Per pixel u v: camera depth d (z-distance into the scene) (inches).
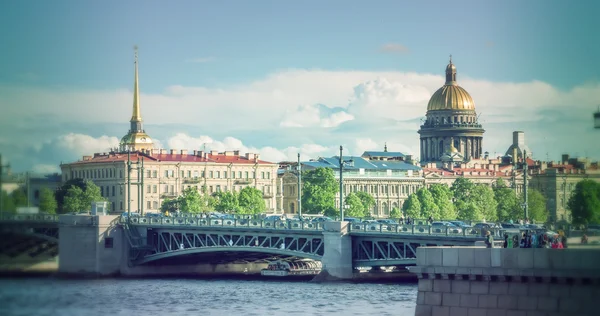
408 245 6437.0
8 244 6702.8
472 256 3855.8
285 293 6382.9
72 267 7529.5
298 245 7170.3
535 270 3718.0
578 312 3641.7
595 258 3612.2
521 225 7332.7
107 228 7834.6
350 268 6835.6
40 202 6993.1
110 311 5748.0
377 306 5625.0
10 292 6358.3
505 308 3789.4
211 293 6520.7
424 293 3966.5
